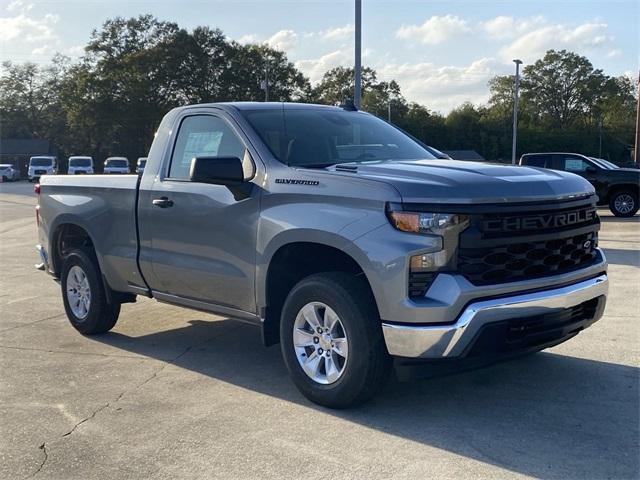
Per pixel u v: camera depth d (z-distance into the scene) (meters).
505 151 93.56
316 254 4.87
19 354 6.18
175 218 5.62
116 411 4.74
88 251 6.71
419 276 4.14
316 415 4.58
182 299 5.80
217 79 67.81
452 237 4.13
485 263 4.20
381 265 4.20
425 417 4.50
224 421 4.52
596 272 4.87
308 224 4.57
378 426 4.37
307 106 5.93
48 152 80.00
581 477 3.63
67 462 3.96
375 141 5.70
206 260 5.41
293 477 3.70
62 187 6.95
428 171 4.55
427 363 4.20
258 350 6.26
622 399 4.77
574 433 4.21
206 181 4.95
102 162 76.25
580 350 5.91
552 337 4.49
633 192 19.20
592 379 5.18
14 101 94.50
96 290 6.59
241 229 5.09
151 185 5.89
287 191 4.79
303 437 4.23
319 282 4.56
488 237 4.19
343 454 3.97
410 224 4.16
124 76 64.25
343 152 5.39
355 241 4.32
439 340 4.09
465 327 4.06
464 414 4.54
